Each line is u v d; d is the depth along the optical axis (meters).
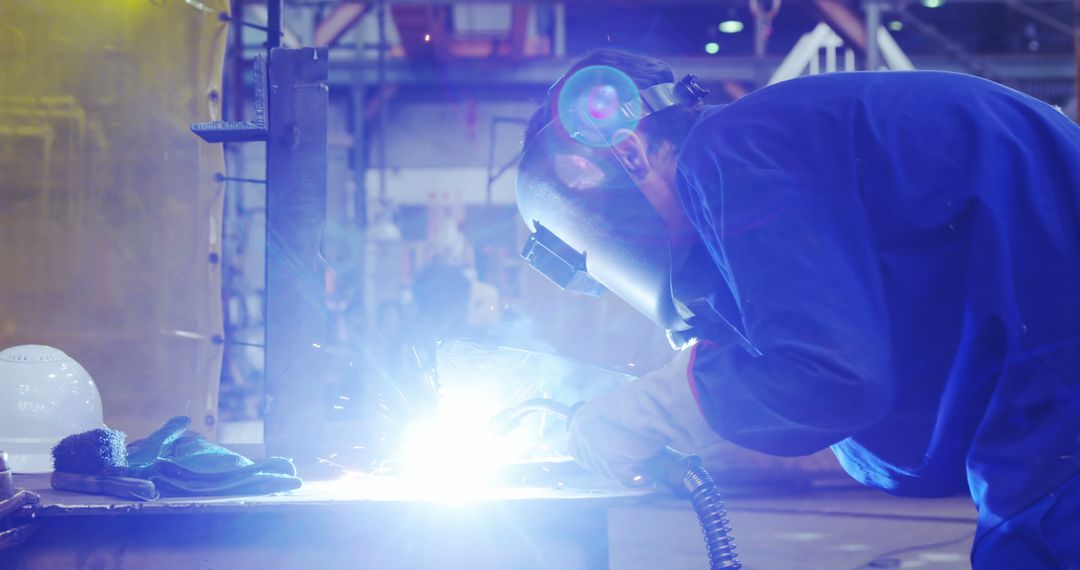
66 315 2.95
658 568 4.34
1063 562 1.16
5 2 2.92
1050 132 1.33
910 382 1.35
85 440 1.68
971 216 1.28
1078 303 1.23
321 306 2.21
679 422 1.38
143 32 2.96
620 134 1.46
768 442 1.28
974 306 1.26
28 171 2.93
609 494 1.53
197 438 1.86
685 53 20.33
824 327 1.22
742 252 1.28
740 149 1.33
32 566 1.54
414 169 18.59
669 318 1.58
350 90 17.02
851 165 1.31
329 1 14.21
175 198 2.97
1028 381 1.23
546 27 18.20
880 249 1.31
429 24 13.95
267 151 2.23
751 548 4.70
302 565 1.56
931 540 4.91
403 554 1.57
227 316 10.52
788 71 13.56
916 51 19.94
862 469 1.53
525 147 1.58
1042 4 19.45
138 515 1.48
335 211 15.36
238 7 11.61
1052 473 1.18
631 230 1.51
